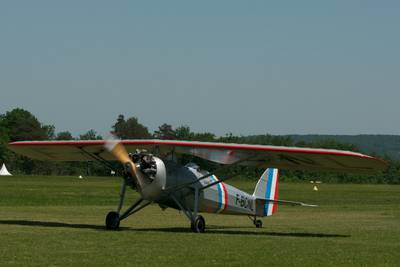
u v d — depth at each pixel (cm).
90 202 6806
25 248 2558
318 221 4612
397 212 5834
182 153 3650
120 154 3444
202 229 3531
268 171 4309
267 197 4284
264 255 2495
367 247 2800
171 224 4088
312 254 2545
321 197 9438
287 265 2267
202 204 3806
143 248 2623
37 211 5116
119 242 2808
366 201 8269
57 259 2297
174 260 2328
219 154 3584
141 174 3425
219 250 2614
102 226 3741
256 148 3378
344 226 4125
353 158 3262
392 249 2736
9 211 5069
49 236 2988
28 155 4062
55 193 8600
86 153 3791
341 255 2528
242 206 4100
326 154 3259
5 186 10856
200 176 3666
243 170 3756
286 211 5984
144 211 5497
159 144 3484
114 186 11788
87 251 2505
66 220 4188
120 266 2181
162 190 3497
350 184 18950
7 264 2178
